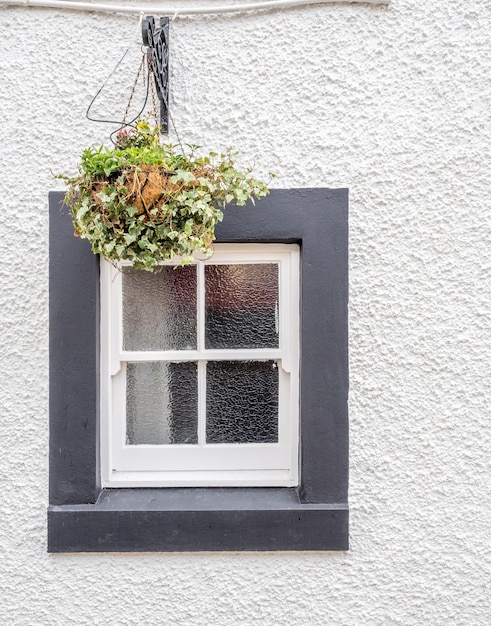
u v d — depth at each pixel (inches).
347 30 81.7
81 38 81.7
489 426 83.4
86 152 64.0
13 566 82.9
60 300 80.4
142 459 87.0
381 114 81.9
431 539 83.6
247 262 86.3
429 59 81.9
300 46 81.7
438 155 82.0
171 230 62.4
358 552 83.3
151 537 80.7
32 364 82.6
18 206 81.7
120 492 85.2
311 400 81.7
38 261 82.2
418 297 82.7
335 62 81.7
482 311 82.7
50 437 81.0
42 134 81.6
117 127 81.7
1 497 83.0
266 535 81.0
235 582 82.9
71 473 81.3
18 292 82.2
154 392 87.8
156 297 86.7
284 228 80.8
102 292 84.1
